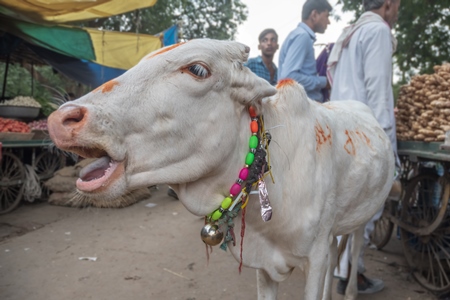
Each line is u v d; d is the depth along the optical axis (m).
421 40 10.58
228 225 1.45
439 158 2.75
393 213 3.75
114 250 4.15
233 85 1.37
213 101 1.32
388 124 2.78
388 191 2.51
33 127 6.64
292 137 1.69
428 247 3.17
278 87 1.80
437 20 10.05
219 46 1.35
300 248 1.74
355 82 2.93
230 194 1.43
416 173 3.45
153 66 1.25
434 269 3.23
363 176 2.11
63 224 5.20
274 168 1.60
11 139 5.65
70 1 6.11
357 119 2.33
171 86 1.24
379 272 3.60
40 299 3.05
